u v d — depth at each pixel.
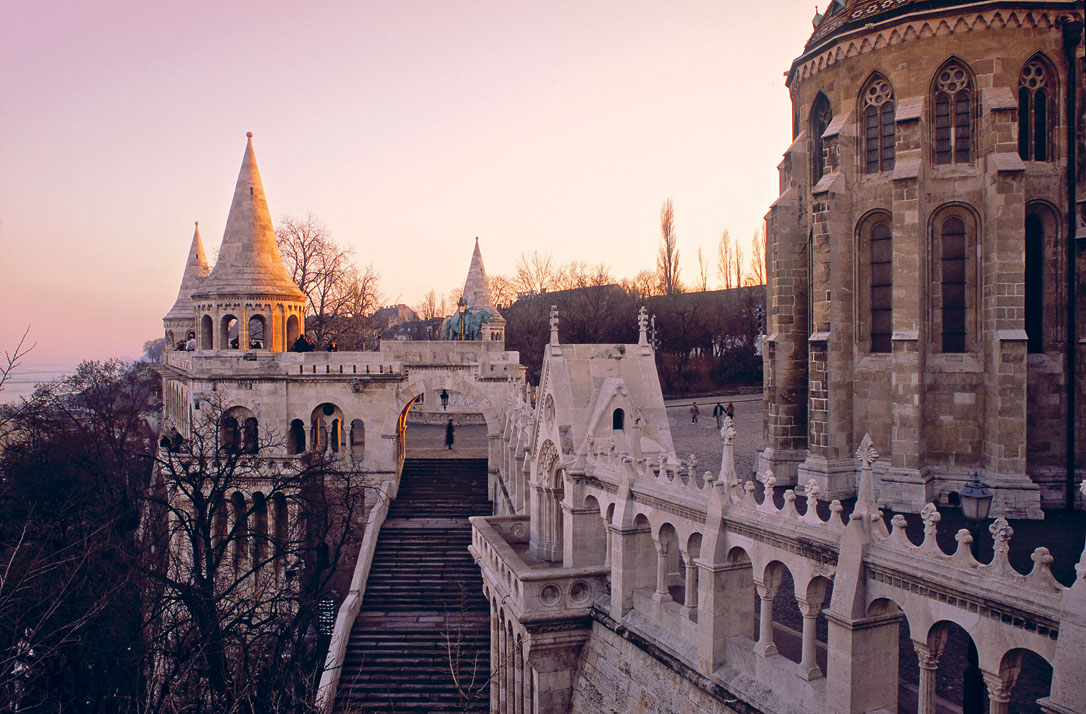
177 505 44.19
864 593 12.28
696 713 16.50
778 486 33.44
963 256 28.23
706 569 16.00
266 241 54.19
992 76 27.53
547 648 21.94
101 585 25.66
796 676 13.79
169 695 21.75
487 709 30.34
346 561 46.62
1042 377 27.86
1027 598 9.77
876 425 29.91
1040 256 28.23
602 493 22.55
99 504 37.22
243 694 21.23
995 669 10.23
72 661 22.59
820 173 33.28
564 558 24.47
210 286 53.28
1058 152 28.03
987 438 27.38
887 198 29.44
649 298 105.56
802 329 33.75
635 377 26.12
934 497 28.16
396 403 49.84
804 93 33.28
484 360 50.47
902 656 16.55
